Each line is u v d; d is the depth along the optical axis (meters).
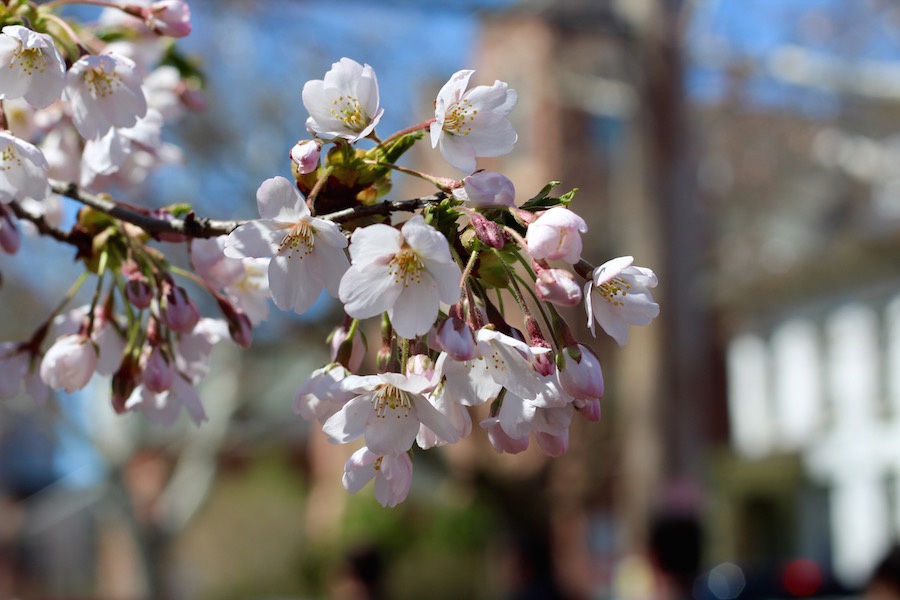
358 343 1.77
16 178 1.89
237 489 22.27
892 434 20.38
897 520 20.25
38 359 2.27
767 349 23.47
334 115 1.78
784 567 10.72
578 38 13.45
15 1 2.03
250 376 14.54
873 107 14.05
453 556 17.12
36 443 30.14
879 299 20.47
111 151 2.37
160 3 2.23
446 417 1.66
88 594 27.67
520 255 1.68
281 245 1.71
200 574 21.59
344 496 19.31
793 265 20.42
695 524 5.68
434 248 1.56
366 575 7.21
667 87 10.31
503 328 1.65
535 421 1.64
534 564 6.80
